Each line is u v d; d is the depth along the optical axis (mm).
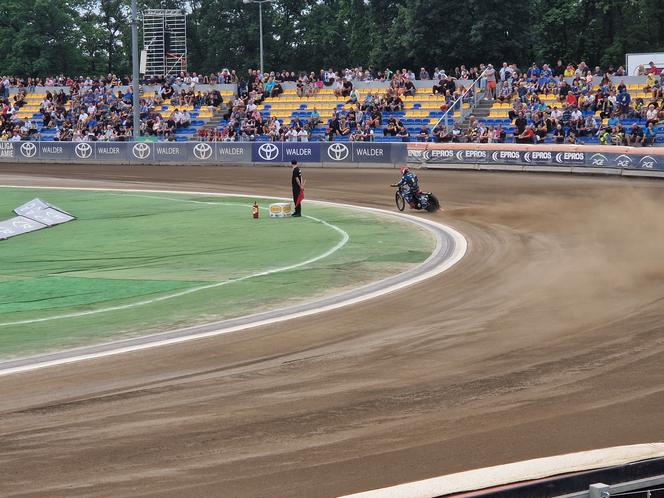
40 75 90500
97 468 7781
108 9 101312
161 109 59250
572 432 8531
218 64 88125
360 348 11898
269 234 24625
